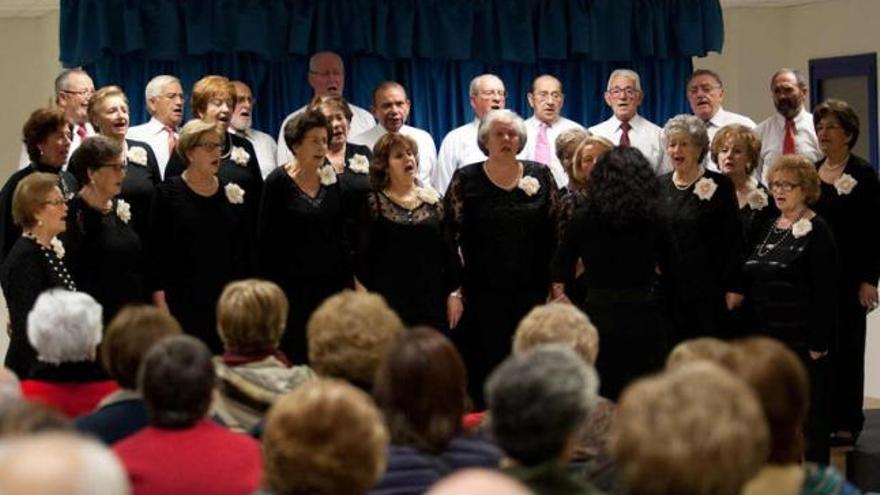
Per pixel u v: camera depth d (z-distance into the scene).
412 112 10.13
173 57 9.58
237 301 5.16
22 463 2.51
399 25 9.96
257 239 7.91
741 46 13.04
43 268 6.92
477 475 2.49
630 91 9.73
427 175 9.70
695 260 8.07
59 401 5.33
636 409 2.84
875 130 12.58
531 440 3.52
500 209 7.98
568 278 7.34
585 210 7.14
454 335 8.18
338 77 9.52
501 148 7.96
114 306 7.48
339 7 9.88
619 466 2.90
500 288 8.04
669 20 10.54
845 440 8.40
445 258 8.04
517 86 10.38
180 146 7.73
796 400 3.88
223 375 4.99
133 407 4.74
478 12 10.14
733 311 8.16
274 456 3.46
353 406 3.50
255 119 9.84
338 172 8.23
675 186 8.20
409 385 4.13
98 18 9.42
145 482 4.15
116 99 8.03
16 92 12.73
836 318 7.99
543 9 10.24
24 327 6.88
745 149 8.39
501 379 3.58
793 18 13.11
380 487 3.99
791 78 9.64
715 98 9.87
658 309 7.18
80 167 7.44
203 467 4.20
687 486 2.78
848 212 8.30
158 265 7.75
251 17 9.66
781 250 7.77
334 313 4.81
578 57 10.43
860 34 12.55
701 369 2.90
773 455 3.88
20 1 11.68
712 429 2.77
